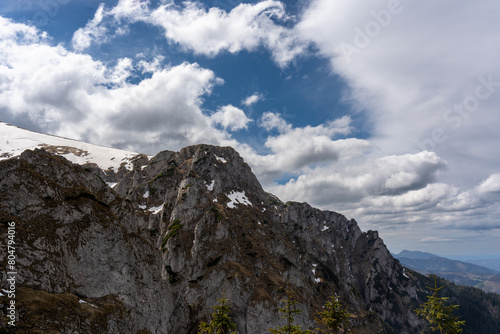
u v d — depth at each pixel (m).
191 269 105.94
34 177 57.12
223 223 120.31
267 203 179.00
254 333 93.88
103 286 58.91
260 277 111.12
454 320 35.16
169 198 142.12
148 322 66.44
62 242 54.62
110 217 67.44
